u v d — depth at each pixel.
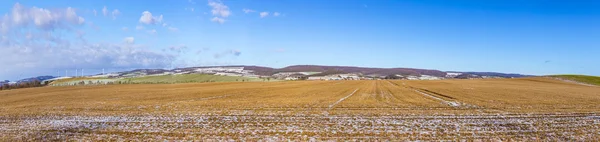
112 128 18.23
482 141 14.56
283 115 22.27
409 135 15.77
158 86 71.12
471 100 32.72
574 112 23.03
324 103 29.98
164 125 18.94
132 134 16.62
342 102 30.94
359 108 26.06
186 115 22.62
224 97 38.56
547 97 36.38
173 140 15.23
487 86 62.28
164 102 32.72
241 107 27.05
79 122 20.39
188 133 16.62
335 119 20.48
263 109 25.56
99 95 44.69
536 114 22.12
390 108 25.98
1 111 27.27
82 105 30.70
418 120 19.89
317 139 15.13
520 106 27.08
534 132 16.27
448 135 15.73
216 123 19.42
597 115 21.56
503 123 18.70
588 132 16.17
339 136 15.70
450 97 36.56
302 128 17.70
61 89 63.59
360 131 16.80
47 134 16.83
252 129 17.53
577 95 39.75
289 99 34.69
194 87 65.00
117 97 40.44
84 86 74.06
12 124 20.34
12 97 46.00
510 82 81.75
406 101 31.86
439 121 19.48
